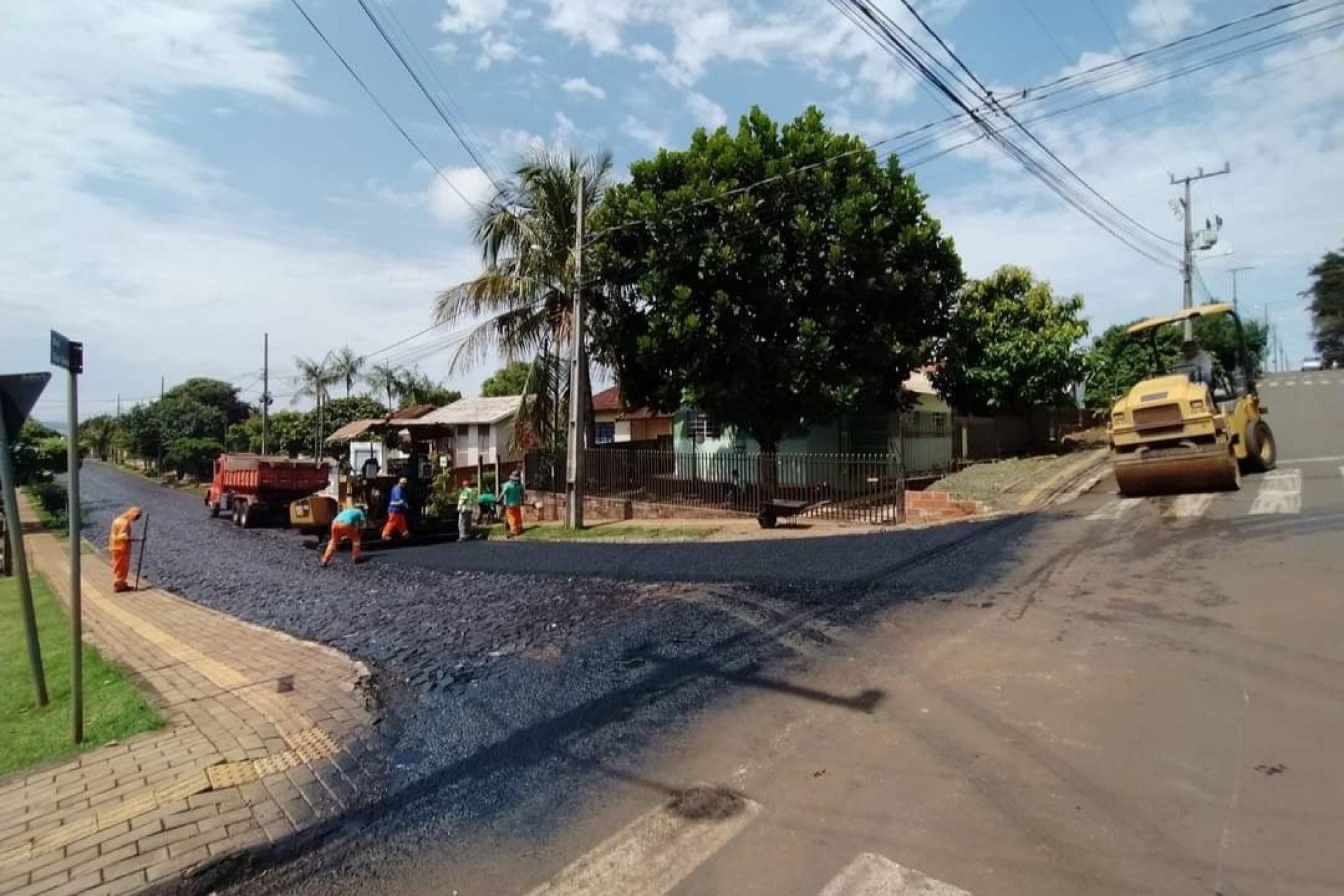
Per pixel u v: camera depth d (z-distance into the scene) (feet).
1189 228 95.25
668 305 56.75
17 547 20.45
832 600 26.09
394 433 75.00
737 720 16.38
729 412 58.75
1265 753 13.03
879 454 72.23
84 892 11.45
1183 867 10.18
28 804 14.33
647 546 45.01
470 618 28.71
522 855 11.84
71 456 17.78
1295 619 19.48
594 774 14.44
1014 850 10.84
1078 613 22.03
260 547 64.13
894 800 12.45
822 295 57.77
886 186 58.34
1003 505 44.47
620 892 10.68
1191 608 21.44
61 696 21.62
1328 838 10.58
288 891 11.35
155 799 14.19
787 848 11.37
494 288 63.82
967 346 68.39
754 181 56.75
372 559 50.85
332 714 18.40
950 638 20.84
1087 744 13.85
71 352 17.81
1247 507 34.40
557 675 20.53
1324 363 245.04
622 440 110.11
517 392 158.51
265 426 144.66
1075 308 80.84
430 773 14.97
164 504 122.11
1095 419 105.81
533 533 58.44
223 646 26.55
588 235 59.93
